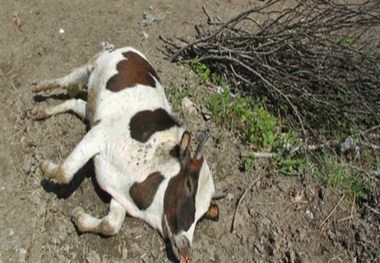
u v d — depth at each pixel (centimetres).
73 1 362
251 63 327
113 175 255
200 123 316
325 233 290
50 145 294
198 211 231
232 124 317
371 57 314
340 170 305
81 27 349
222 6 383
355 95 312
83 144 257
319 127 323
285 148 308
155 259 268
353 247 289
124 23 357
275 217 290
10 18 347
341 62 319
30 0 358
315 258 282
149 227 272
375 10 331
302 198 299
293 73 320
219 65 337
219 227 283
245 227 285
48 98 313
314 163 309
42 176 282
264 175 303
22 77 321
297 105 325
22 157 290
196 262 271
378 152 315
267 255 279
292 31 327
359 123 324
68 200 278
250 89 332
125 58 282
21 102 310
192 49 343
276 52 323
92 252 265
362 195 303
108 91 272
